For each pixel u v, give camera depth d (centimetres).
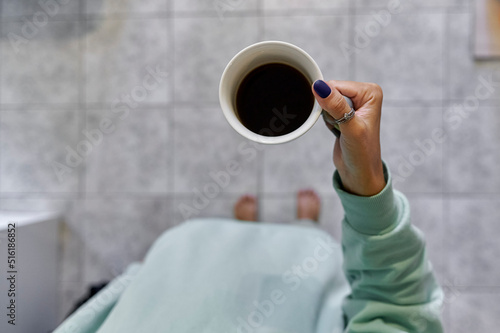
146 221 148
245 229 103
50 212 150
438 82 140
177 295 74
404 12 140
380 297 63
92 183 149
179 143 147
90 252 149
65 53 149
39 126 150
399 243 55
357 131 44
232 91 50
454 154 140
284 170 144
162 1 146
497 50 137
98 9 148
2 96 151
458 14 139
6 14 150
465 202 140
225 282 78
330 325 78
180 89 146
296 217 143
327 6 141
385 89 141
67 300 149
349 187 53
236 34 144
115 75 148
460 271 140
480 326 139
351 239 58
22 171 150
